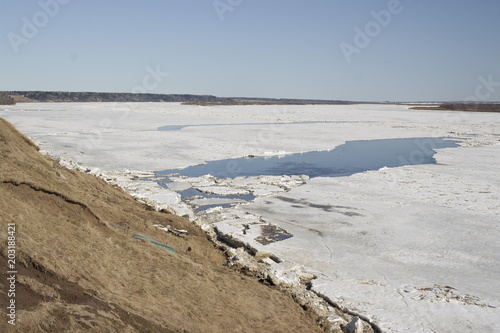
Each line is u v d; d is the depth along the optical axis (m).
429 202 19.14
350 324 8.74
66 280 6.15
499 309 9.67
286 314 8.76
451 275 11.59
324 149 37.25
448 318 9.24
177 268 9.05
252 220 16.33
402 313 9.43
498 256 12.99
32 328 4.91
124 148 33.91
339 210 17.91
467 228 15.56
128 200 17.09
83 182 16.19
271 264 11.98
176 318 6.67
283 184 22.83
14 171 10.20
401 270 11.90
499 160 30.61
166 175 24.84
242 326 7.48
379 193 20.80
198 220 15.56
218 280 9.34
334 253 13.13
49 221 8.05
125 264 8.00
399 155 34.28
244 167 28.38
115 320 5.75
